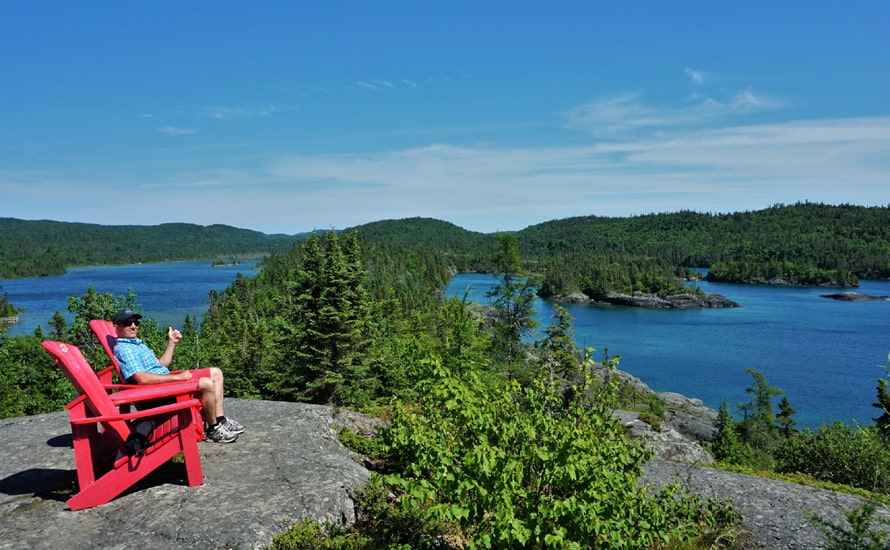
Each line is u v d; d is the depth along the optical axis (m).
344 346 26.92
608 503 4.27
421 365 5.09
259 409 8.38
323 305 27.62
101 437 5.28
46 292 172.50
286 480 5.50
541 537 4.15
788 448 15.33
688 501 6.23
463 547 5.10
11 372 25.09
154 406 5.39
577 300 163.12
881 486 12.69
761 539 6.73
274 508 4.86
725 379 65.62
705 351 82.19
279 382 28.92
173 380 5.64
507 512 4.00
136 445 4.84
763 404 46.53
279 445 6.56
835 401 56.75
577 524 4.18
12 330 96.19
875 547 5.83
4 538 4.23
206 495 5.05
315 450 6.52
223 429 6.42
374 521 5.35
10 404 24.31
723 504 6.93
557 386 5.29
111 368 5.78
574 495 4.29
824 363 73.69
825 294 173.12
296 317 30.39
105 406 4.74
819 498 8.20
